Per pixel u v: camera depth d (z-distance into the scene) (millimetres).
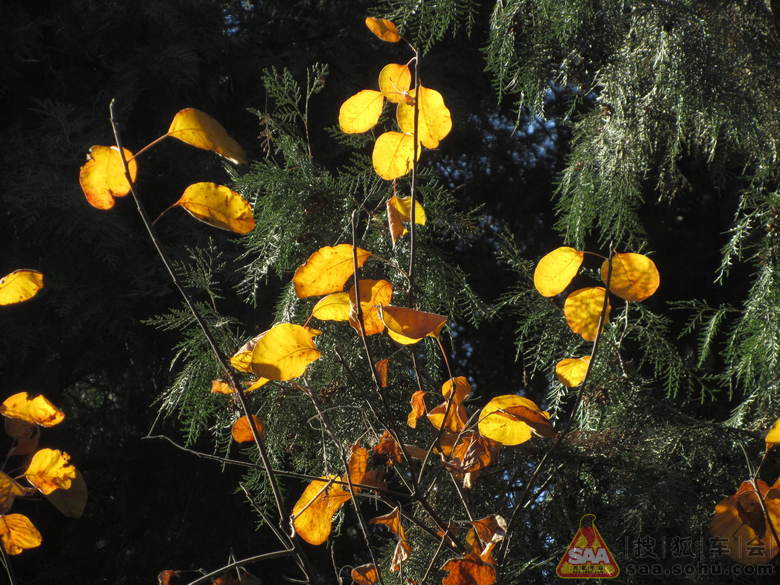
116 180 2090
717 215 6332
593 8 2699
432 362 2621
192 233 6145
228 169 2656
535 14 2781
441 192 2660
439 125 2203
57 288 5598
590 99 3797
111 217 5676
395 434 2174
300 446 2639
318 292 2162
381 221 2590
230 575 2258
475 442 2262
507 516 2506
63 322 6074
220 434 2641
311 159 2705
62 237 5852
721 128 2648
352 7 7426
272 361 2131
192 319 2629
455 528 2297
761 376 2572
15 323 5738
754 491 2205
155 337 6273
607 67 2695
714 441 2488
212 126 2061
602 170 2701
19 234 5887
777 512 2199
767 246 2586
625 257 2156
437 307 2633
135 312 6121
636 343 3203
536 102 2797
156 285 5773
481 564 2207
